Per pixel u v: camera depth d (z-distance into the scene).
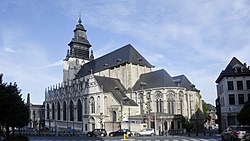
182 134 68.62
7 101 25.53
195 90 89.50
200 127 88.19
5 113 26.36
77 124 89.75
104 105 79.69
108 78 88.88
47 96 115.00
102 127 78.00
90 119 82.75
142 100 83.19
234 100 63.44
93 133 64.00
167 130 71.94
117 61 95.00
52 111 110.06
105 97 80.50
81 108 89.31
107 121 79.06
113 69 96.31
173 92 79.69
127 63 90.44
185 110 81.75
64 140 47.53
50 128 104.00
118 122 76.75
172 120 73.94
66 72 121.31
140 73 92.75
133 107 81.25
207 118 119.12
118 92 85.12
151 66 97.44
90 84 85.31
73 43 119.12
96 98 81.88
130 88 88.06
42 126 118.12
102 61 105.00
